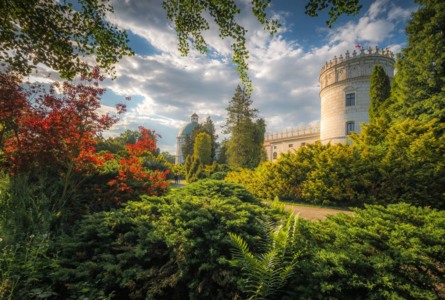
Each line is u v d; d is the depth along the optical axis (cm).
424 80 923
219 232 332
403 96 994
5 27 458
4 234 338
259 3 401
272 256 257
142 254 327
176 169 3584
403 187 739
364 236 284
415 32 973
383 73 1566
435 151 717
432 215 328
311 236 333
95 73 515
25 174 497
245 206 438
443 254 240
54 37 496
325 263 247
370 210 379
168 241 329
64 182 538
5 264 299
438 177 693
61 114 478
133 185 608
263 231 357
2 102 447
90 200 562
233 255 291
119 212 441
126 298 313
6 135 547
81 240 388
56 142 470
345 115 2697
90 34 527
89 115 494
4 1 426
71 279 314
